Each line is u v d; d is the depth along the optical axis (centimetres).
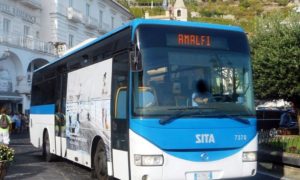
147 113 822
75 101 1240
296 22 2081
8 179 1184
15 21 4131
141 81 834
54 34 4703
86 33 5509
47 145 1566
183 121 836
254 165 888
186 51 872
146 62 841
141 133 820
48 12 4712
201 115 848
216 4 13825
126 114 866
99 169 1048
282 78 2055
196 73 869
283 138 1755
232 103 882
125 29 916
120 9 6581
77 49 1259
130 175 842
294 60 1994
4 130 1647
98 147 1058
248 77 915
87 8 5541
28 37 4103
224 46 907
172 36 870
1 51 3656
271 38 2084
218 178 855
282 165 1305
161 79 843
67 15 4950
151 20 873
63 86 1372
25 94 4025
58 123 1412
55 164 1509
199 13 13188
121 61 920
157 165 814
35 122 1741
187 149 834
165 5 10425
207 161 846
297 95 2138
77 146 1217
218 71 887
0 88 3803
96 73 1079
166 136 823
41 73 1691
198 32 892
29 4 4356
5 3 3975
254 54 2133
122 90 901
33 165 1481
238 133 876
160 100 833
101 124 1027
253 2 13450
